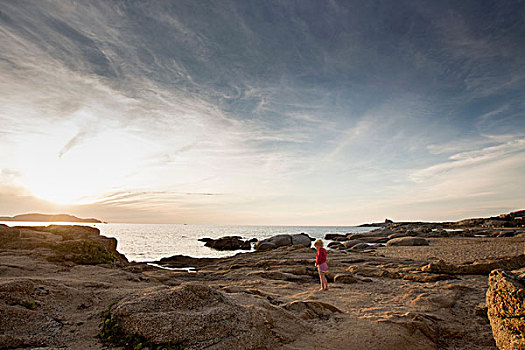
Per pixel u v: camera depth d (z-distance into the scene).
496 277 6.04
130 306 5.32
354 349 5.67
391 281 13.00
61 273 9.85
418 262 18.91
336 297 9.98
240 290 8.95
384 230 67.69
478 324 7.80
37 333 4.96
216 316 5.27
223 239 55.03
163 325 4.91
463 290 10.73
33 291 6.09
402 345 6.04
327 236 73.62
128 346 4.78
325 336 6.14
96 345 4.84
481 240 39.19
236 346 4.88
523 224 70.56
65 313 5.87
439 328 7.36
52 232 19.75
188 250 48.69
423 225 85.12
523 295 5.23
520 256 14.57
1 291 5.56
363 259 20.78
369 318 7.31
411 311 8.38
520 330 5.23
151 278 11.14
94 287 7.65
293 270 15.60
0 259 10.80
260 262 19.66
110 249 19.38
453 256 21.91
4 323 4.86
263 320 5.71
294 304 7.69
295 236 48.56
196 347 4.71
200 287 5.96
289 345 5.55
